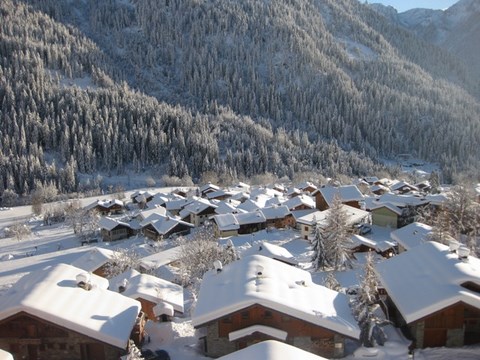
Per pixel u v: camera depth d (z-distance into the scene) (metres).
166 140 199.12
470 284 29.14
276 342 21.12
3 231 111.12
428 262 33.16
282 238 77.50
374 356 28.88
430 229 54.59
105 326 27.89
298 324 28.61
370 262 31.25
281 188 140.75
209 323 28.44
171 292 40.47
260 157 190.00
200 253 52.12
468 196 62.62
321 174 174.00
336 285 41.78
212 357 29.56
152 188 169.12
